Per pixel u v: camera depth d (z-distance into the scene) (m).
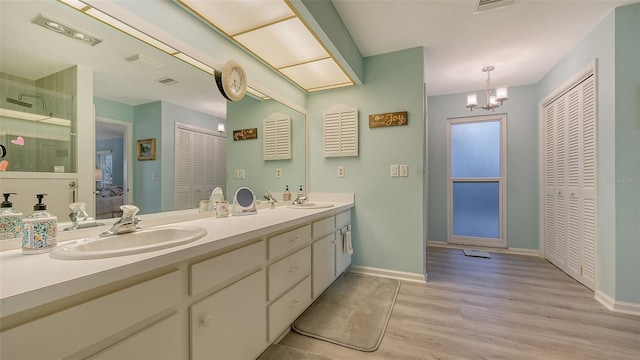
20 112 0.92
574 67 2.54
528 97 3.51
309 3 1.57
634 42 1.92
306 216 1.77
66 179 1.05
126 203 1.27
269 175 2.36
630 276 1.93
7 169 0.89
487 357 1.44
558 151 2.96
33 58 0.95
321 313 1.91
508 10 2.01
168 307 0.87
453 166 4.01
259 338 1.33
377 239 2.69
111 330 0.71
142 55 1.33
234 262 1.16
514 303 2.09
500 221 3.74
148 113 1.37
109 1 1.13
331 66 2.34
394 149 2.62
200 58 1.61
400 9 1.98
